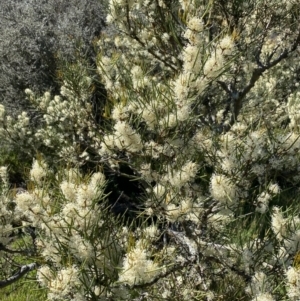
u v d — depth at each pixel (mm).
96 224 1642
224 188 1830
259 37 3449
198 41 1902
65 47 6406
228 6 3297
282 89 4723
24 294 3586
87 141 4012
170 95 1914
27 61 6590
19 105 6367
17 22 6895
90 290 1531
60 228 1661
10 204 2207
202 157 1979
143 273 1517
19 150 5523
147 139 2219
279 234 1938
